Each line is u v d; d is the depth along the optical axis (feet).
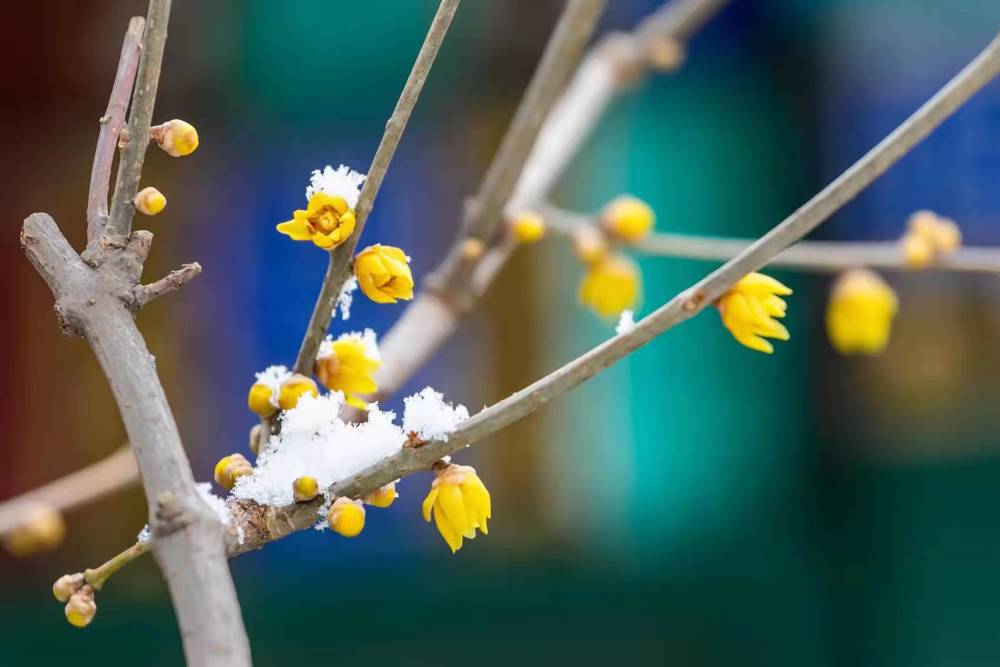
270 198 9.41
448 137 9.57
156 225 9.20
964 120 9.82
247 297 9.37
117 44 9.02
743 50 9.79
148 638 9.08
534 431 9.76
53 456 9.15
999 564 9.73
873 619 9.66
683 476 9.92
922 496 9.87
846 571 9.76
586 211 9.71
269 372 4.38
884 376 10.02
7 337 9.10
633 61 6.79
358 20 9.15
